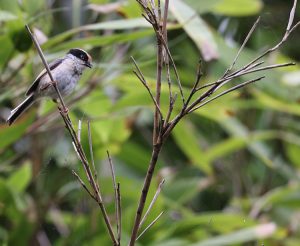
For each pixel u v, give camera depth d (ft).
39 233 39.86
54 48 30.94
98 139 38.73
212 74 43.78
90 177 18.98
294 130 49.32
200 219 36.01
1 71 32.32
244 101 41.24
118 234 18.88
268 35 49.11
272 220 44.70
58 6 42.88
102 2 33.40
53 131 39.29
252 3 38.47
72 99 35.29
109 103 38.17
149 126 49.19
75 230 37.60
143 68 38.29
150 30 30.40
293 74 40.32
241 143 42.57
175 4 28.89
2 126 30.68
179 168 46.42
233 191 47.34
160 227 39.09
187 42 46.98
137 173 44.91
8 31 30.89
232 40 48.14
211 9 39.11
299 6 49.44
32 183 38.37
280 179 49.55
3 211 37.70
